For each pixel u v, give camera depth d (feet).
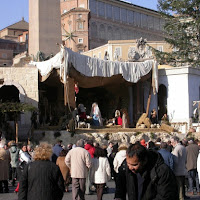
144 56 105.50
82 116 93.20
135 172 14.67
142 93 106.32
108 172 33.58
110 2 302.25
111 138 83.20
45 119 96.32
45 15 112.27
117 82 103.86
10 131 80.79
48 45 111.55
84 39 273.54
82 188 32.48
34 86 93.45
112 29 301.84
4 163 42.37
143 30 323.78
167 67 116.78
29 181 18.22
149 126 95.81
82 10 274.16
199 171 17.48
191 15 148.25
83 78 89.71
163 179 14.44
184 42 144.66
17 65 110.52
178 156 33.78
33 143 77.36
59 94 103.86
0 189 42.96
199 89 107.24
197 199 36.81
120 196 16.26
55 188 18.45
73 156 32.60
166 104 107.45
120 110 106.42
